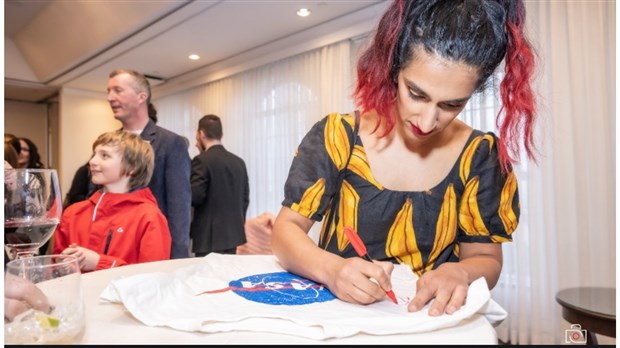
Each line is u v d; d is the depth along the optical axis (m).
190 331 0.40
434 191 0.66
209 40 3.13
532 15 2.04
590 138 1.92
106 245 1.12
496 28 0.53
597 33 1.90
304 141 0.70
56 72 3.97
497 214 0.67
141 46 3.25
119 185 1.22
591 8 1.92
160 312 0.44
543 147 1.94
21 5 3.19
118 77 1.57
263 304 0.48
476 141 0.68
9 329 0.36
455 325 0.43
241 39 3.11
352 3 2.54
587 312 1.28
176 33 2.98
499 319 0.48
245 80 3.63
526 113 0.61
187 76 4.07
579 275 1.94
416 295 0.48
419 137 0.59
